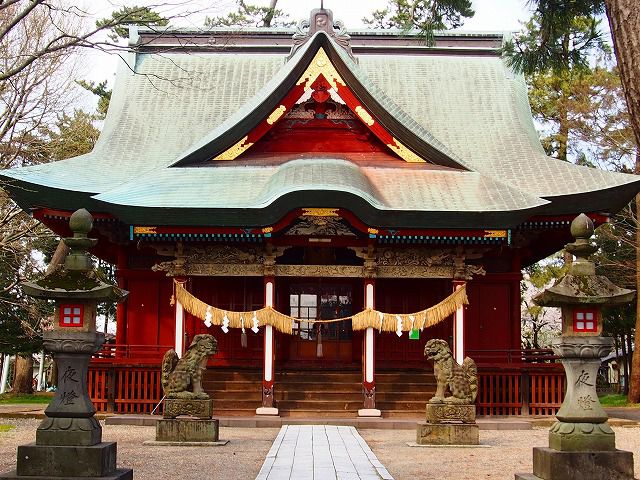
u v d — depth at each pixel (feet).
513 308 86.63
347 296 90.68
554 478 32.68
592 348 33.91
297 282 90.63
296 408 76.89
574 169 87.35
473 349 85.46
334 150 87.56
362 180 77.41
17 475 33.17
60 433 33.81
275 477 40.01
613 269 128.47
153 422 71.15
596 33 45.21
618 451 32.96
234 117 86.48
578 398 34.04
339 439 58.13
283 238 77.56
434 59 109.81
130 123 98.58
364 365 75.20
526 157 92.43
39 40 77.05
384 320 74.54
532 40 46.57
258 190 79.20
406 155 85.76
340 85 83.46
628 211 116.37
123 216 74.33
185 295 75.87
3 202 92.79
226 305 89.35
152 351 86.02
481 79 106.52
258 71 108.37
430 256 78.54
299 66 82.64
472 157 93.97
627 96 28.19
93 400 78.28
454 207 75.92
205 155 85.35
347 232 77.71
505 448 56.29
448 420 57.31
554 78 120.47
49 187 78.84
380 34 111.86
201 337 58.80
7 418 78.38
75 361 34.94
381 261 78.38
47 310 115.55
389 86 105.91
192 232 75.15
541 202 76.64
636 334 109.50
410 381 81.51
